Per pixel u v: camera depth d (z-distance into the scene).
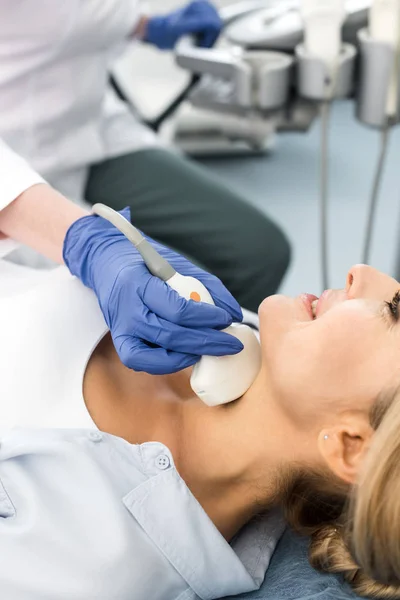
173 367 0.93
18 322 1.01
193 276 1.01
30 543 0.85
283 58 1.39
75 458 0.88
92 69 1.47
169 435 1.02
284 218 2.60
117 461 0.91
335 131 3.21
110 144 1.62
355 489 0.85
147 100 2.76
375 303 0.92
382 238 2.50
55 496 0.89
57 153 1.49
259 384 0.96
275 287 1.66
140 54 2.77
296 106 1.47
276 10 1.56
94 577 0.86
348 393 0.89
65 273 1.11
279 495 0.99
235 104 1.51
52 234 1.11
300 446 0.94
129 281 0.95
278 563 1.01
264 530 1.04
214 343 0.92
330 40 1.34
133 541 0.88
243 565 0.95
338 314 0.91
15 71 1.37
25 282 1.13
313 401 0.91
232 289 1.63
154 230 1.61
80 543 0.87
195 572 0.91
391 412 0.83
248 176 2.88
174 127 2.88
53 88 1.43
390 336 0.89
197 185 1.63
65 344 1.01
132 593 0.88
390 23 1.32
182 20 1.67
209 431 0.99
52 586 0.85
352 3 1.46
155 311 0.93
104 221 1.07
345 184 2.81
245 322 1.21
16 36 1.34
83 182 1.60
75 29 1.37
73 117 1.49
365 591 0.89
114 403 1.02
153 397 1.05
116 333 0.95
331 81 1.36
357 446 0.91
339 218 2.60
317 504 0.99
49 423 0.96
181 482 0.90
